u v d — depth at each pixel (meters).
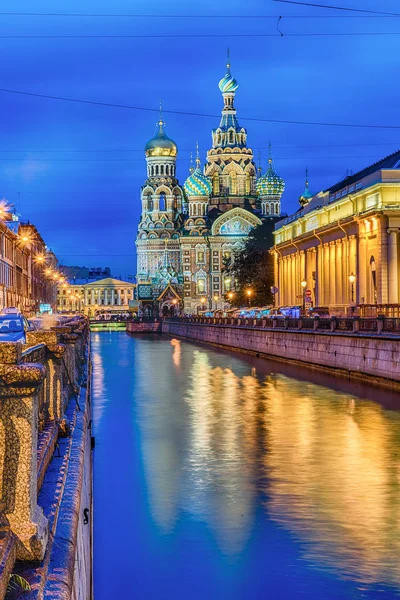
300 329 61.34
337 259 87.06
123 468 23.38
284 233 116.50
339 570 14.48
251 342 79.94
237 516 17.92
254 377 52.16
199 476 22.12
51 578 6.81
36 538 7.09
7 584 6.18
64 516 8.80
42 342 14.16
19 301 101.19
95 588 13.89
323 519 17.64
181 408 36.75
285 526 17.17
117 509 18.72
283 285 115.12
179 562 15.13
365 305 59.47
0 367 7.04
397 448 25.86
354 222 78.31
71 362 20.66
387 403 36.59
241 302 137.00
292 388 44.34
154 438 28.50
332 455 24.84
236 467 23.25
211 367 62.28
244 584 13.81
